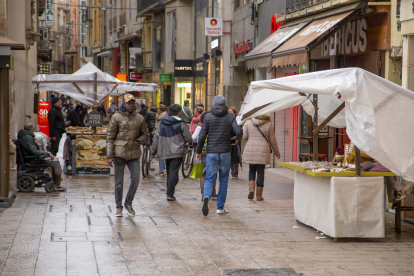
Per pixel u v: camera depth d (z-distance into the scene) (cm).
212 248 856
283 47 1638
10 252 808
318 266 763
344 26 1547
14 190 1294
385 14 1327
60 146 3056
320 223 954
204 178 1358
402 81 1152
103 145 1759
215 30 2858
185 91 4125
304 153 1719
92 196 1348
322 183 947
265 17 2300
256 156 1305
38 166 1395
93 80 1881
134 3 5669
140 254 812
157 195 1388
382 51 1357
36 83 1855
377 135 894
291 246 877
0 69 1157
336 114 1109
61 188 1423
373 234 911
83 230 964
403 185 983
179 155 1294
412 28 1098
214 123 1127
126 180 1666
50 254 801
